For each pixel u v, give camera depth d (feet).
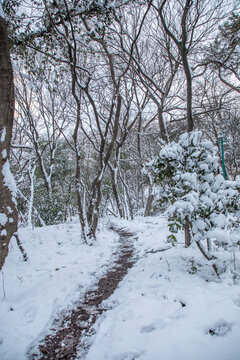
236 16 20.49
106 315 9.17
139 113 43.86
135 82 34.65
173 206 9.46
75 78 18.83
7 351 7.55
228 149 39.60
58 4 15.52
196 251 13.94
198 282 9.96
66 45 17.75
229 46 22.82
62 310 10.56
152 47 36.73
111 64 20.72
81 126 25.08
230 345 5.74
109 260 17.87
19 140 38.42
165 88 35.96
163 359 5.67
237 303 7.57
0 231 7.59
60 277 13.55
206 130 39.96
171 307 8.08
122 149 58.95
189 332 6.48
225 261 10.14
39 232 23.86
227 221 10.16
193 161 10.78
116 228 35.78
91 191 25.36
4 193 7.84
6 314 9.71
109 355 6.50
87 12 15.83
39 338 8.49
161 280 10.80
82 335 8.46
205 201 9.87
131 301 9.30
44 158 45.16
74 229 26.86
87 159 45.14
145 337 6.69
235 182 10.41
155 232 25.05
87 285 13.25
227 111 33.35
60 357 7.39
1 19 7.92
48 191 38.06
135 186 75.46
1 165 7.91
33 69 18.58
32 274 14.37
